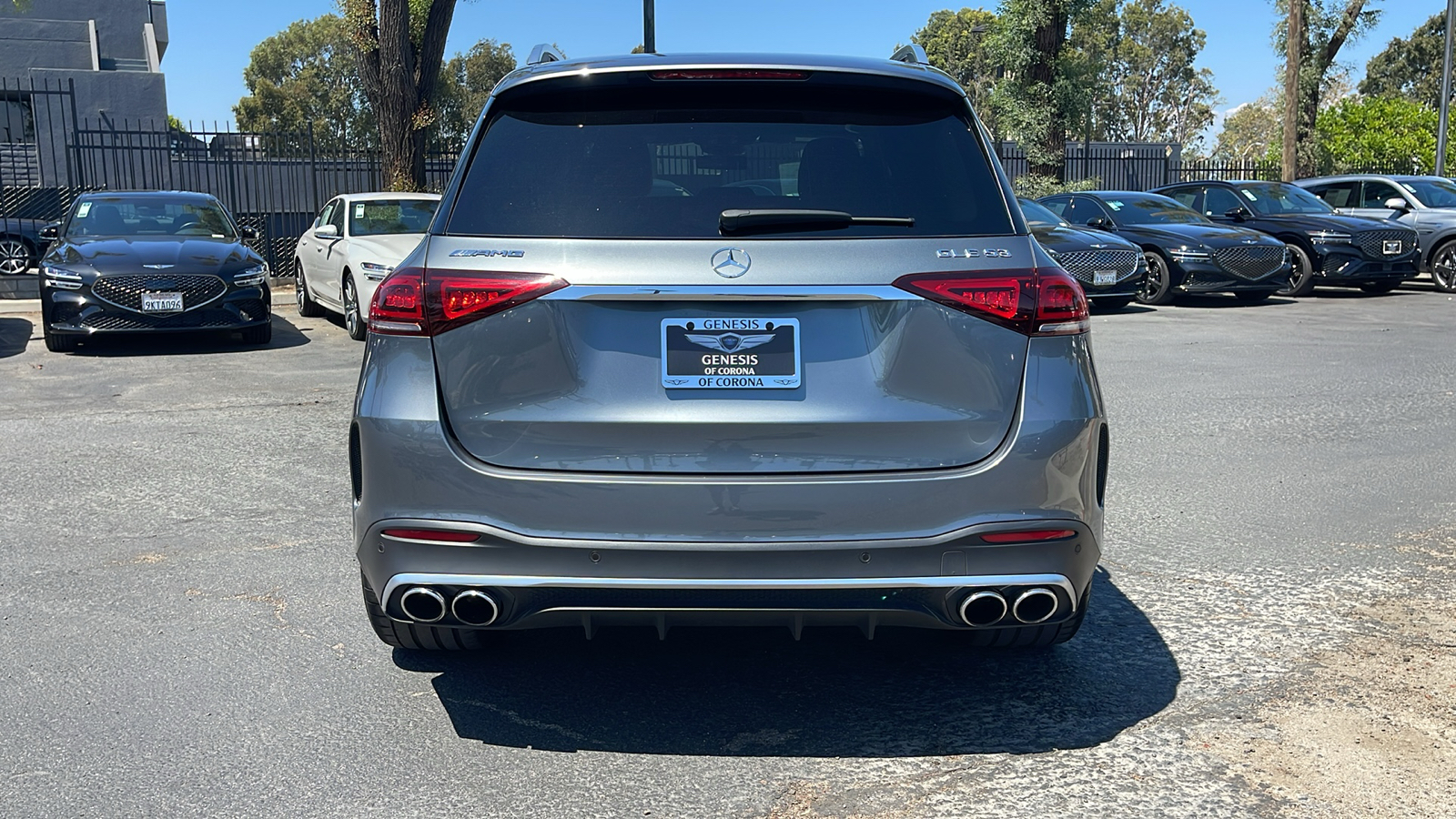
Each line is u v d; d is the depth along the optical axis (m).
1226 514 5.23
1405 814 2.64
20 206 21.97
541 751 2.97
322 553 4.63
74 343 11.06
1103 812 2.66
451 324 2.74
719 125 2.94
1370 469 6.09
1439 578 4.34
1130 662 3.56
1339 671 3.49
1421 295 17.20
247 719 3.15
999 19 24.58
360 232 12.30
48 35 37.28
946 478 2.69
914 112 3.05
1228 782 2.80
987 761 2.92
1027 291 2.76
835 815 2.65
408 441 2.74
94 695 3.29
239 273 11.05
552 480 2.68
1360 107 36.12
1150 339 11.67
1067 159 28.36
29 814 2.63
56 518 5.15
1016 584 2.73
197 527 5.00
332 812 2.66
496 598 2.75
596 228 2.76
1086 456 2.79
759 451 2.69
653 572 2.69
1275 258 15.20
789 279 2.67
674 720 3.16
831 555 2.68
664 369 2.69
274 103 71.81
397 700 3.28
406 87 17.66
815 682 3.42
